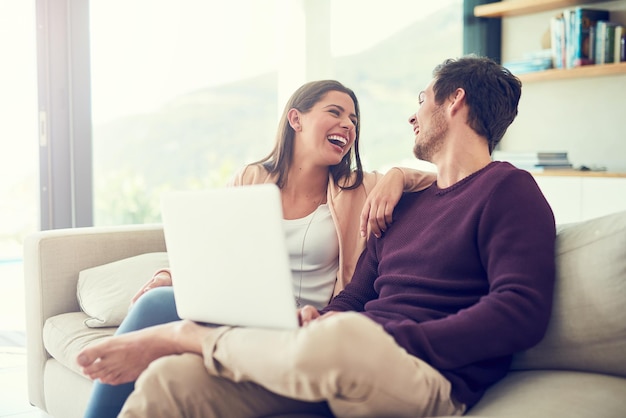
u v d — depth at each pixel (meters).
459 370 1.35
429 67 4.87
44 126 3.45
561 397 1.30
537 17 4.32
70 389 2.06
